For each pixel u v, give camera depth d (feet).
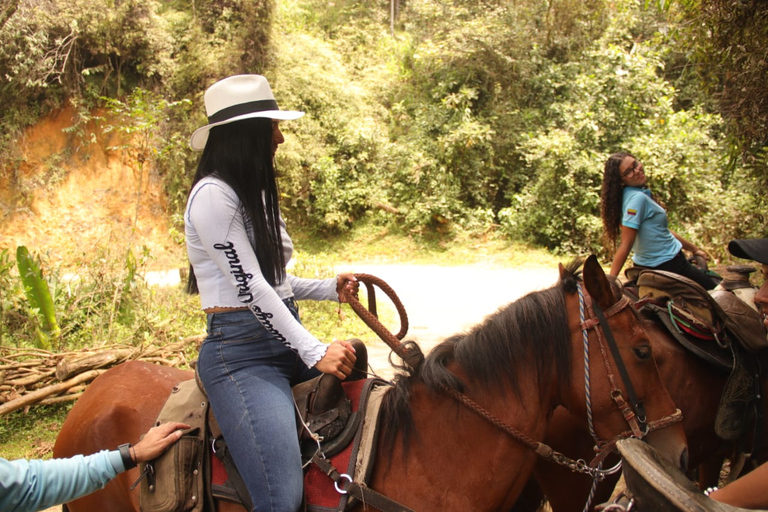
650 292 9.45
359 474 6.27
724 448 9.29
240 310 6.63
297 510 6.17
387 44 67.21
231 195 6.44
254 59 53.62
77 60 51.37
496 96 50.98
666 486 4.50
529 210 44.45
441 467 6.37
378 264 45.32
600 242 41.24
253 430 6.24
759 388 8.82
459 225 47.60
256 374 6.55
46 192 51.67
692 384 8.71
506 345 6.56
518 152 48.98
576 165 41.83
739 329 8.64
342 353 6.30
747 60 16.33
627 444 5.00
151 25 52.42
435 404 6.57
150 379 8.39
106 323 21.88
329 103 54.95
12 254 49.93
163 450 6.45
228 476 6.55
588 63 50.08
